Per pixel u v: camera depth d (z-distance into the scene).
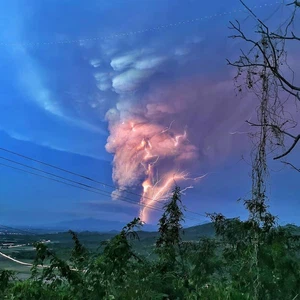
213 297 5.65
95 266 5.75
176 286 6.27
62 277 5.98
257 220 5.23
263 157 4.55
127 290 5.66
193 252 6.83
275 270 5.21
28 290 5.95
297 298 5.19
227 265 6.38
